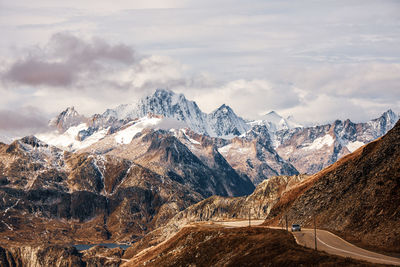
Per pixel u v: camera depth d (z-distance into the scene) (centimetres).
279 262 10369
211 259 13638
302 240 12112
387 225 11344
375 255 10169
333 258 9788
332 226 13725
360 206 12925
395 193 11962
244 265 11300
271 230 14212
